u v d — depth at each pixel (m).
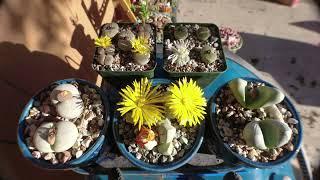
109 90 0.33
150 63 0.32
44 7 0.32
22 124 0.25
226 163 0.28
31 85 0.30
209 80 0.32
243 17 0.64
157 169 0.25
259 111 0.27
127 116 0.26
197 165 0.29
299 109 0.54
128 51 0.32
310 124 0.52
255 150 0.25
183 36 0.33
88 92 0.28
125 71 0.30
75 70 0.38
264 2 0.66
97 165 0.29
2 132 0.26
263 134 0.24
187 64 0.31
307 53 0.59
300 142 0.25
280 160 0.25
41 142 0.23
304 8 0.65
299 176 0.36
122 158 0.29
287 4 0.65
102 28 0.33
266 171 0.32
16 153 0.27
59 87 0.26
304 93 0.55
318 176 0.48
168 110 0.26
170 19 0.54
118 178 0.26
